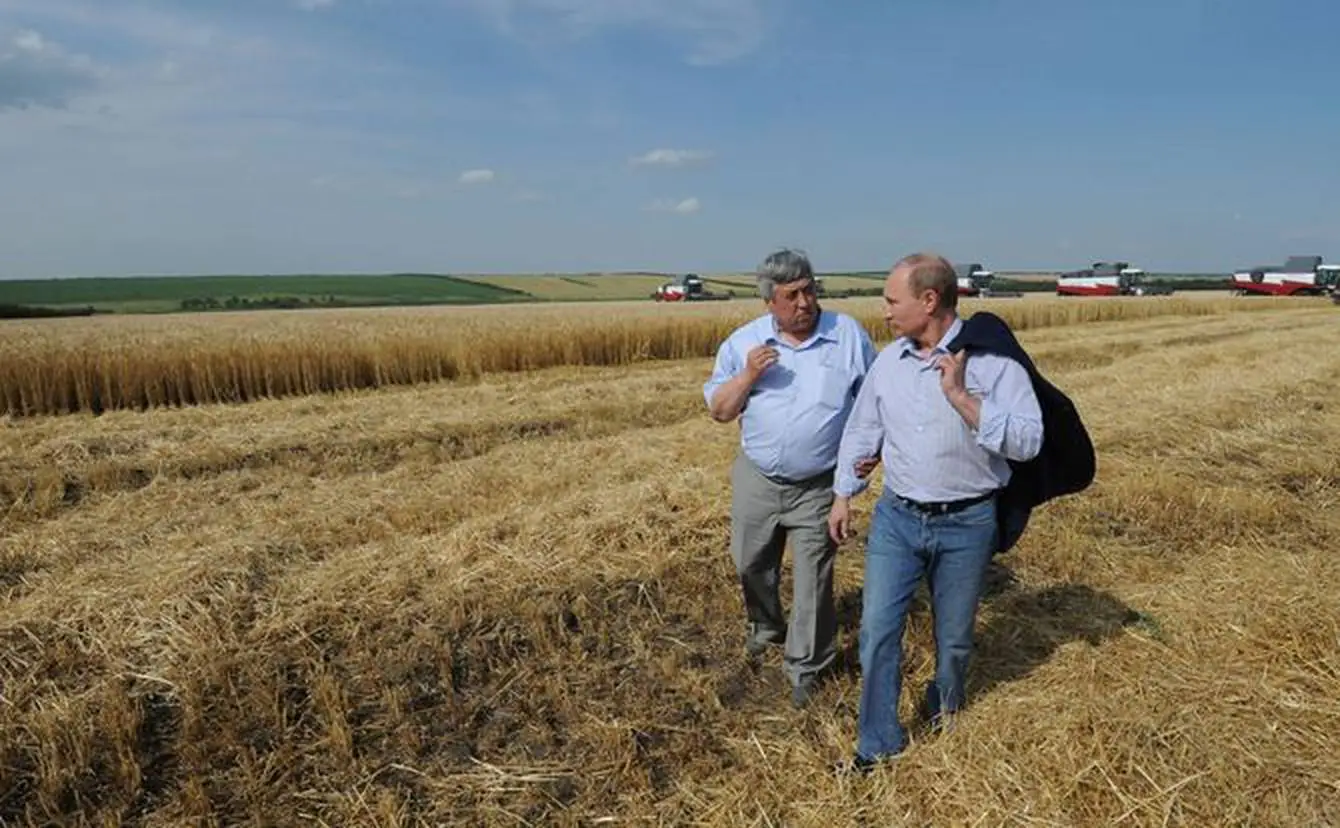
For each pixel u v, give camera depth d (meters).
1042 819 2.86
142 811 3.14
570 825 3.07
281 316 33.25
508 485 7.12
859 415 3.30
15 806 3.11
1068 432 3.01
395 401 11.95
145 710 3.63
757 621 4.14
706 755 3.45
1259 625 4.00
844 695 3.85
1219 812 2.84
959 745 3.27
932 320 3.01
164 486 7.56
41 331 19.03
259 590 4.65
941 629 3.29
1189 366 14.88
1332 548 5.55
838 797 3.09
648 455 7.94
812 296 3.49
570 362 17.55
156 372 12.23
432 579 4.78
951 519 3.10
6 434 9.37
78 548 5.57
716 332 20.03
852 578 5.00
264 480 7.84
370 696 3.82
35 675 3.79
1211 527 5.88
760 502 3.70
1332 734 3.20
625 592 4.68
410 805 3.18
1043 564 5.13
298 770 3.34
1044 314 30.95
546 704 3.82
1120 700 3.46
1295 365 13.99
